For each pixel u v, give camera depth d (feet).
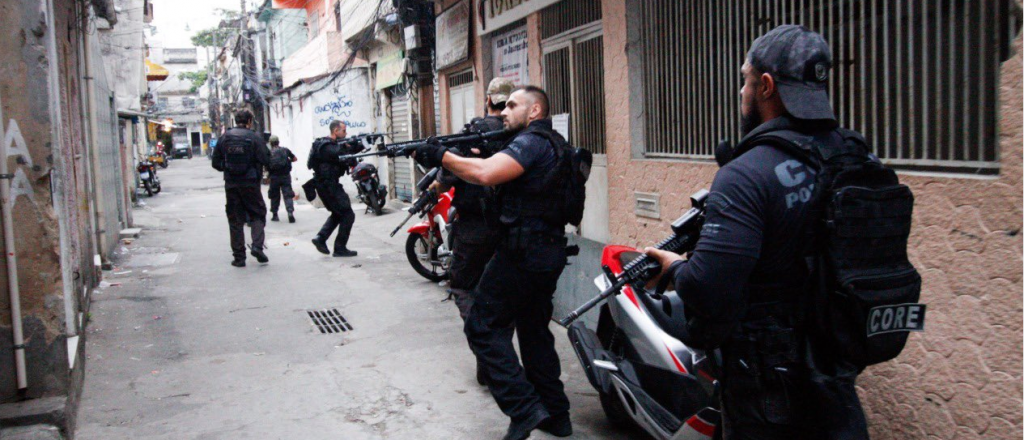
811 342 6.80
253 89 105.29
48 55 12.89
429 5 38.75
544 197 11.94
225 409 14.56
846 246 6.47
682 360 11.27
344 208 31.37
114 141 40.27
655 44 17.97
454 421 13.82
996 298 9.14
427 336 19.35
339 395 15.25
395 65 46.98
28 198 12.46
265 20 98.02
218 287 26.09
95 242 28.60
